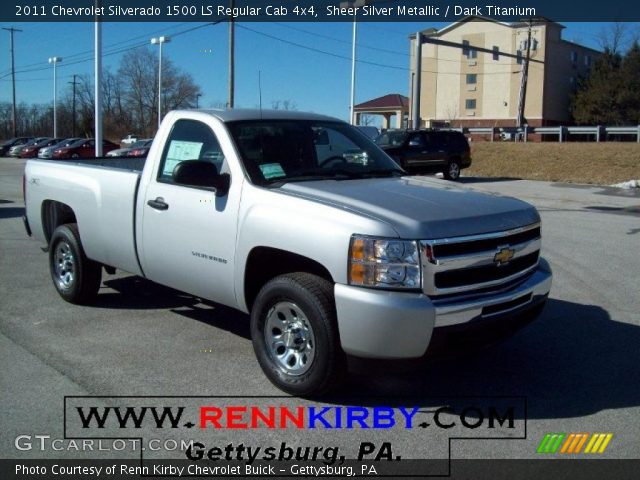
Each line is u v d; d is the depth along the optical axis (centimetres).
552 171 2923
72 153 4019
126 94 7306
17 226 1232
